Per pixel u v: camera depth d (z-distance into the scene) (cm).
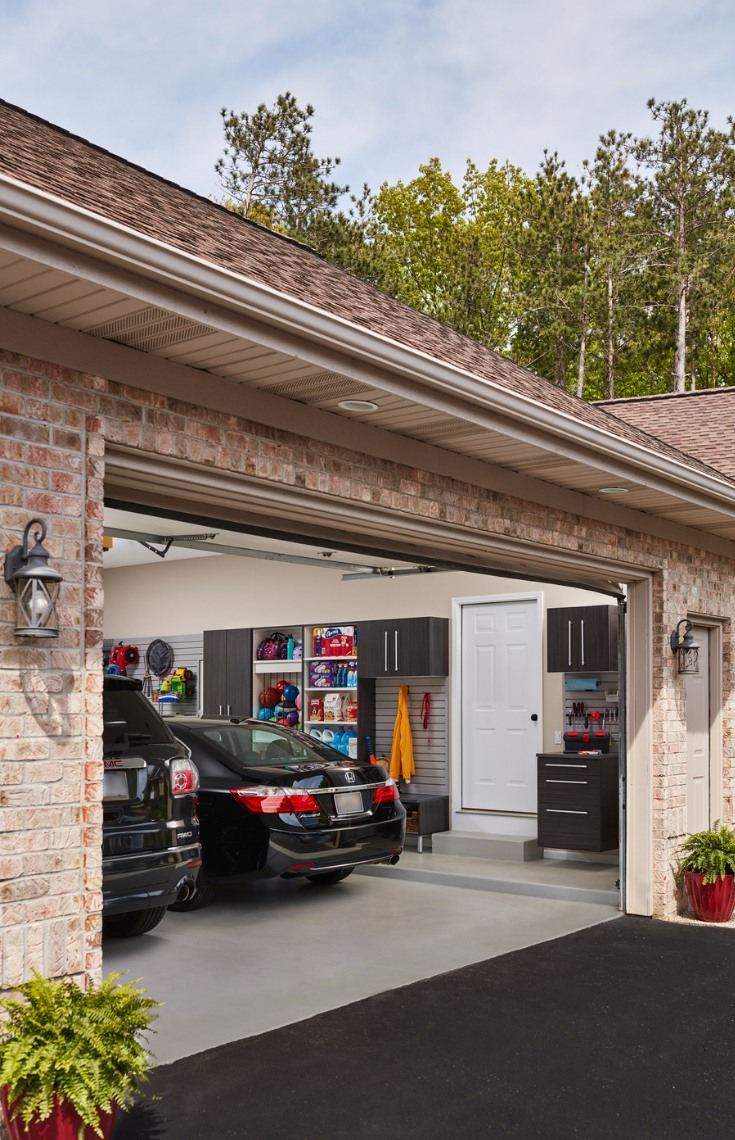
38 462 377
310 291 509
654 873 805
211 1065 472
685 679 865
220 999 577
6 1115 335
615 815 994
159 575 1474
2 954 352
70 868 375
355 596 1238
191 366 438
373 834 833
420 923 779
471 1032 521
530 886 896
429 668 1114
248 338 395
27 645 368
